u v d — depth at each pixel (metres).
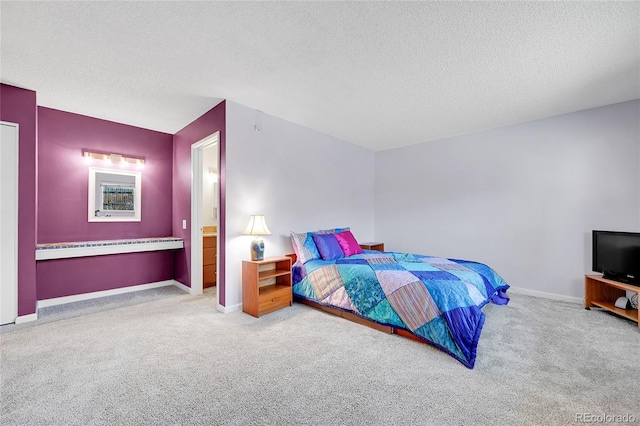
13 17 1.76
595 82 2.62
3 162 2.65
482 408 1.51
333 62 2.30
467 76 2.52
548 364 1.95
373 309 2.55
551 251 3.50
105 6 1.68
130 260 3.91
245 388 1.69
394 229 5.09
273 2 1.65
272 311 3.03
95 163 3.65
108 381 1.74
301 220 3.95
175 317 2.88
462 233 4.26
